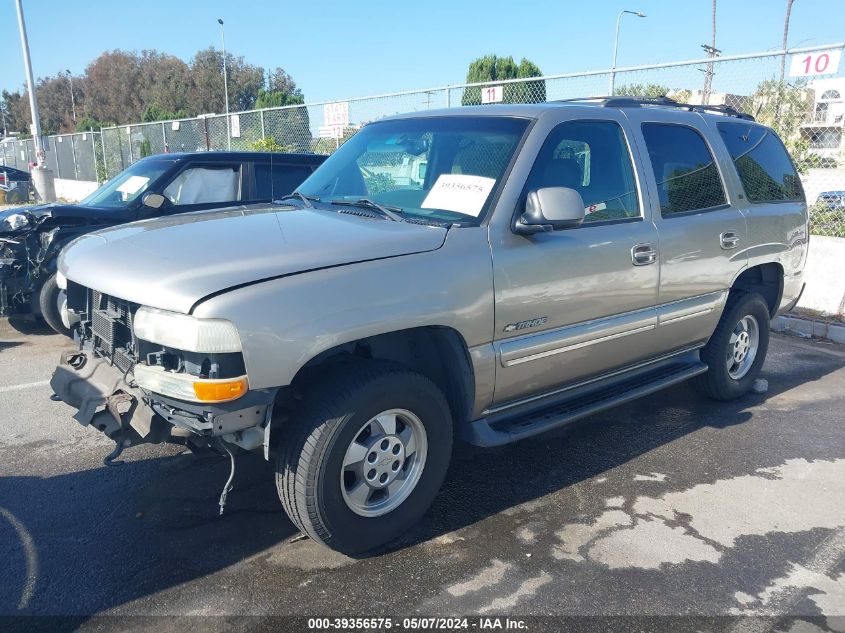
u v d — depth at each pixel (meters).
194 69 51.97
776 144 5.65
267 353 2.71
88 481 3.96
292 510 3.04
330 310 2.85
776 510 3.79
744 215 4.94
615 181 4.11
